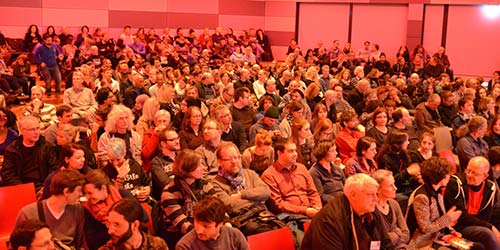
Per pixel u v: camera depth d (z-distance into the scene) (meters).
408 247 4.32
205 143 5.29
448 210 4.79
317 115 7.23
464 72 17.00
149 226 4.15
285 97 8.92
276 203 4.72
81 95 8.37
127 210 3.19
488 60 16.64
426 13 17.31
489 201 4.95
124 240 3.19
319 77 12.20
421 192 4.50
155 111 6.56
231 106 7.58
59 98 12.62
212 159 5.20
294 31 19.80
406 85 11.38
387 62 15.98
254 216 4.30
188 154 4.11
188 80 11.24
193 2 19.02
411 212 4.51
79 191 3.57
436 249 4.46
